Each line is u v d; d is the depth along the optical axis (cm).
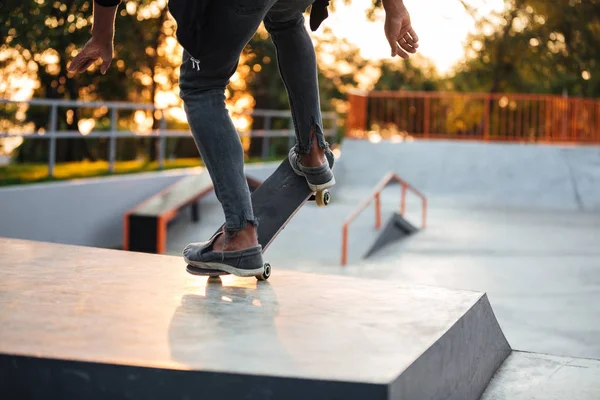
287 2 242
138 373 163
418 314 214
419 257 1130
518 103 2009
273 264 1059
